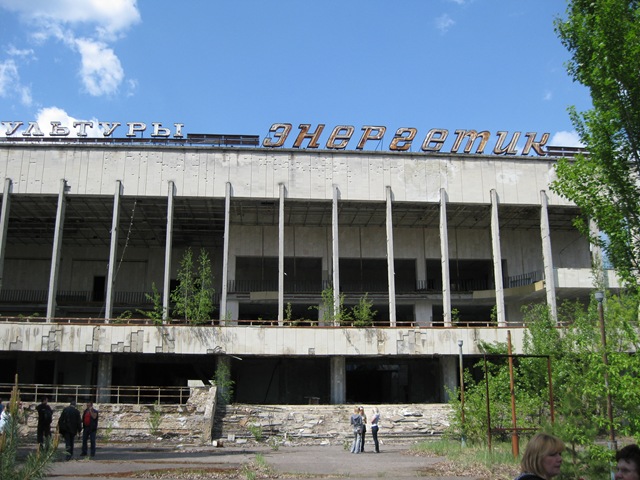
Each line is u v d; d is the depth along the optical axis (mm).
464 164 47875
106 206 47938
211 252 58281
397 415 35406
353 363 50094
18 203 47312
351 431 33906
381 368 56656
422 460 22312
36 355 46844
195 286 52250
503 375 27031
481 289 57969
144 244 57562
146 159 45906
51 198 46062
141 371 53406
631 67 13742
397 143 48188
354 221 52406
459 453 22391
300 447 30000
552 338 27547
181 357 47531
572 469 13883
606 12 13898
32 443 27531
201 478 16688
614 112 14062
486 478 17266
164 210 49094
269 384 53000
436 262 55000
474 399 26453
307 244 53156
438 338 42781
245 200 46562
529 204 47531
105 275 57250
